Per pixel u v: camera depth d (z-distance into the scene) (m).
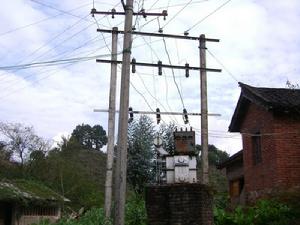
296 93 20.64
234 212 17.61
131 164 31.69
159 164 12.83
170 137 29.19
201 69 16.86
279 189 18.14
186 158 11.83
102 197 43.53
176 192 10.99
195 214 10.83
